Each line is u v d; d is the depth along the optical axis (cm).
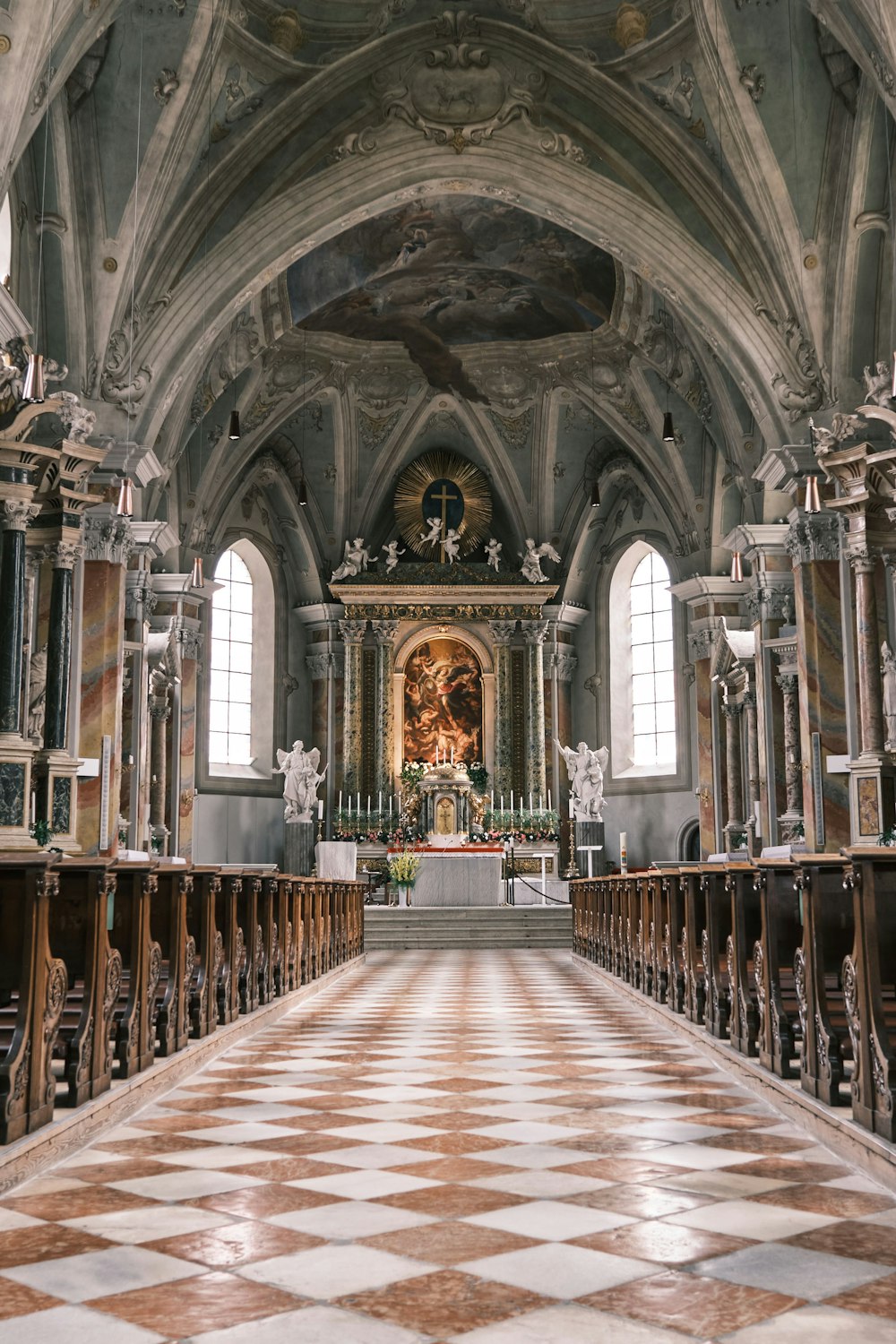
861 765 1422
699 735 2464
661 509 2631
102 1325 299
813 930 575
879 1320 302
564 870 2802
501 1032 929
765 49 1545
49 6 1176
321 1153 495
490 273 2333
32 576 1331
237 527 2766
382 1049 829
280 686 2834
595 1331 295
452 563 2852
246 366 2197
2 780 1125
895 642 1507
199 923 823
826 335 1662
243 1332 294
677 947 984
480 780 2806
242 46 1592
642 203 1733
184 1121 569
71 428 1338
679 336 2117
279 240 1730
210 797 2656
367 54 1681
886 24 1235
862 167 1559
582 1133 536
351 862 2298
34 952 486
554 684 2877
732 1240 371
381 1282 331
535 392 2720
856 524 1432
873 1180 448
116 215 1619
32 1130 480
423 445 2889
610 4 1616
